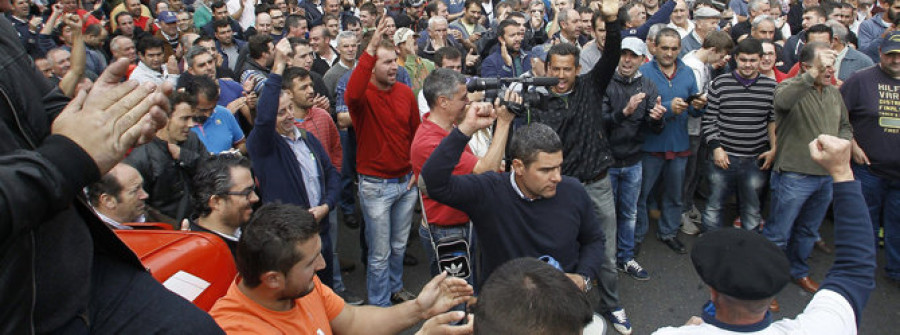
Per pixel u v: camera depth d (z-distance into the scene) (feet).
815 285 14.82
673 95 15.60
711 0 24.88
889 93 14.02
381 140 13.07
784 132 14.24
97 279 3.64
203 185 8.70
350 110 13.20
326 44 22.97
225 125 13.89
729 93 15.35
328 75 19.58
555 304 4.33
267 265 5.81
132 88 3.38
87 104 3.24
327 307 6.97
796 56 20.36
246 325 5.89
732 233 5.43
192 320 3.92
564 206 8.77
